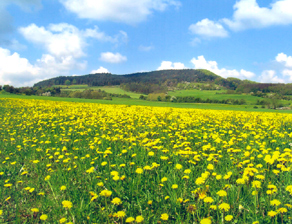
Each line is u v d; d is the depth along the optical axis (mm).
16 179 4598
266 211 2977
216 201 3203
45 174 4797
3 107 22234
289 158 4316
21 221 3158
